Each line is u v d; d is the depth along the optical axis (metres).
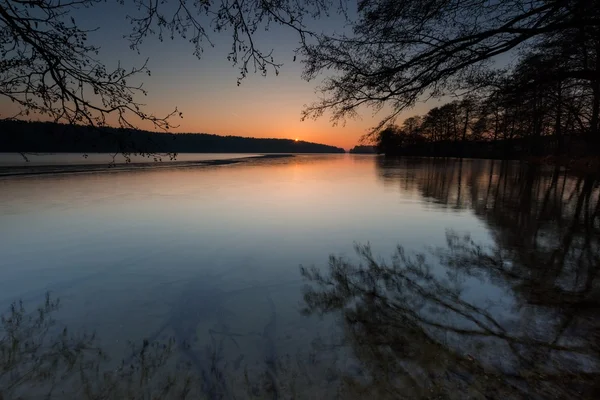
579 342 3.18
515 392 2.53
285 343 3.31
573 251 6.09
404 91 3.68
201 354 3.14
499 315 3.77
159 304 4.25
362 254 6.12
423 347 3.17
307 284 4.83
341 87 3.77
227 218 9.29
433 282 4.79
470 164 41.31
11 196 13.38
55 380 2.78
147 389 2.67
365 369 2.86
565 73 3.78
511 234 7.39
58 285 4.87
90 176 23.52
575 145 29.05
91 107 2.72
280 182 19.91
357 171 31.11
